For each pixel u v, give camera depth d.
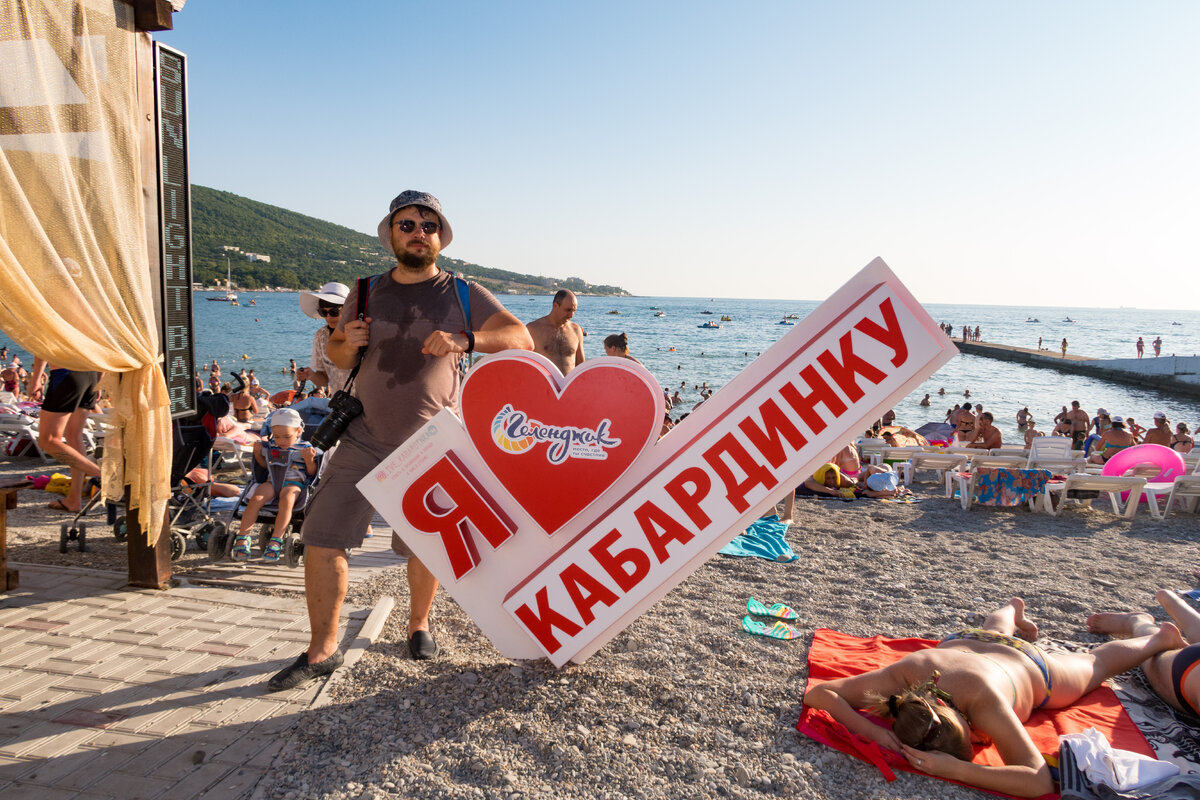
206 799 2.32
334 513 3.21
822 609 4.49
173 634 3.56
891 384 2.98
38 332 3.34
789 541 6.27
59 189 3.37
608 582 3.21
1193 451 11.66
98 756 2.52
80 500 6.09
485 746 2.67
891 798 2.45
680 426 3.22
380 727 2.78
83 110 3.53
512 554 3.30
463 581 3.31
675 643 3.79
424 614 3.54
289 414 5.07
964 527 7.03
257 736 2.69
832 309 3.04
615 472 3.17
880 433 13.12
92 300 3.57
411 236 3.20
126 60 3.80
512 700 3.03
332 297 5.73
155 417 4.02
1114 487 7.56
